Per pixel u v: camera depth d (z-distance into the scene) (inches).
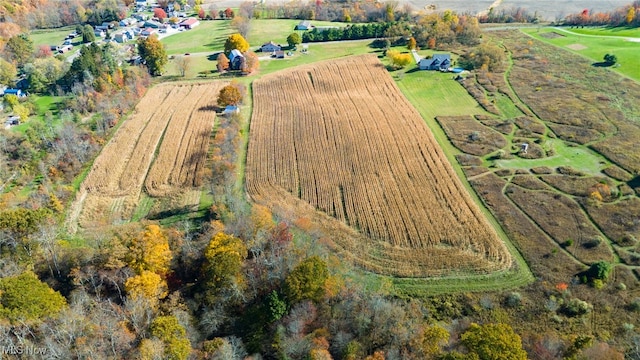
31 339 2240.4
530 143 4266.7
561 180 3713.1
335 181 3895.2
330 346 2330.2
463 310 2701.8
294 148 4409.5
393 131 4594.0
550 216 3339.1
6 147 4259.4
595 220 3260.3
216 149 4379.9
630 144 4111.7
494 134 4466.0
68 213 3644.2
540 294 2751.0
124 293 2701.8
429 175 3887.8
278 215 3464.6
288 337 2347.4
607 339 2460.6
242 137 4658.0
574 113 4687.5
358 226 3373.5
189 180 3981.3
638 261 2913.4
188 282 2844.5
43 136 4397.1
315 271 2566.4
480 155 4138.8
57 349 2143.2
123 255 2770.7
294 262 2768.2
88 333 2263.8
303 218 3425.2
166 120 5017.2
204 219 3496.6
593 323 2556.6
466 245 3137.3
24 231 2972.4
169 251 2842.0
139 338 2276.1
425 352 2230.6
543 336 2453.2
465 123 4709.6
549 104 4918.8
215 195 3695.9
